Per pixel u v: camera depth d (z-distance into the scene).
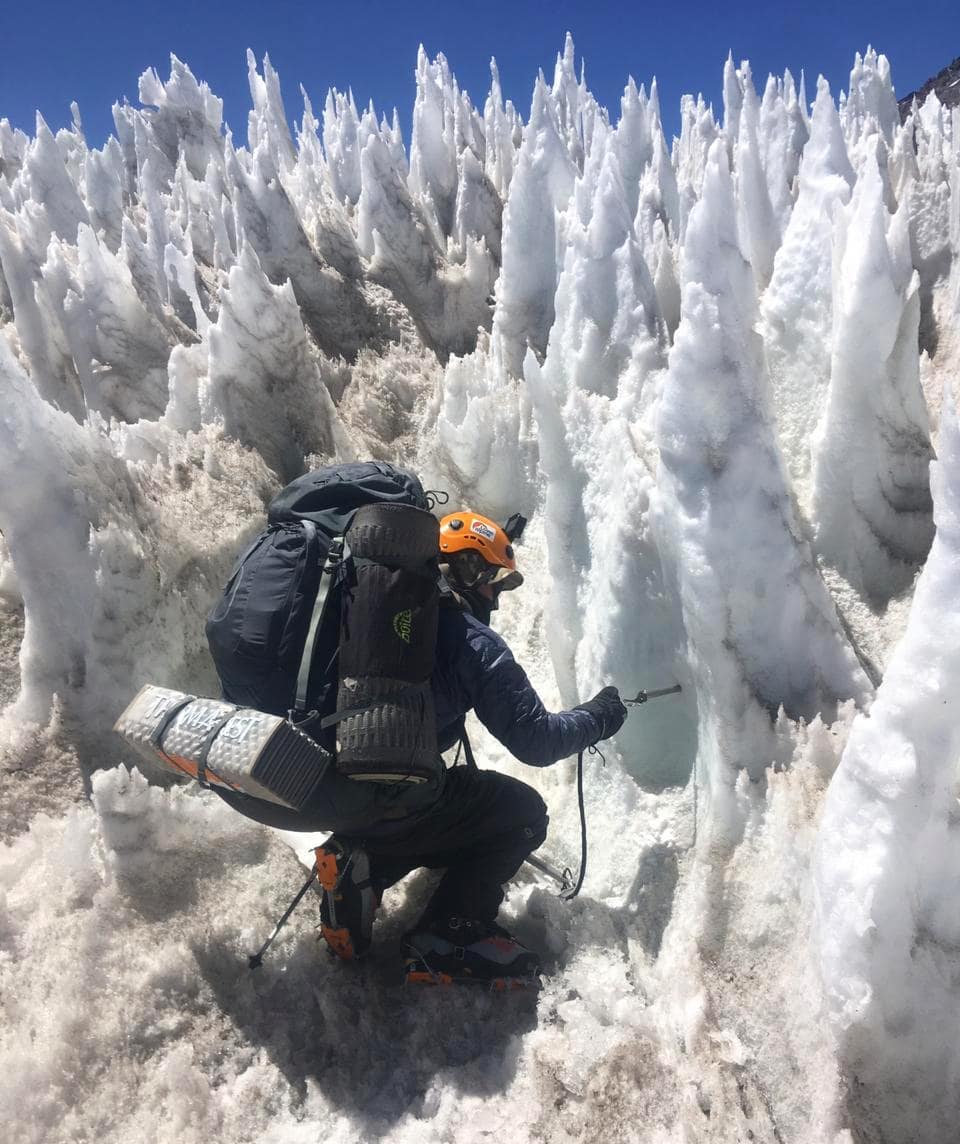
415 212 5.18
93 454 2.72
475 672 2.09
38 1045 1.92
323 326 4.92
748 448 1.96
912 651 1.47
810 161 2.97
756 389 2.01
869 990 1.53
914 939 1.54
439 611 2.11
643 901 2.21
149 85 8.99
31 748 2.64
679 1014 1.87
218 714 1.91
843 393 2.26
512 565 2.39
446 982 2.14
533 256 3.95
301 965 2.21
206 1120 1.87
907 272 2.21
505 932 2.22
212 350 3.71
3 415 2.48
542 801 2.37
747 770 1.98
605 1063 1.83
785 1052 1.73
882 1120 1.61
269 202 4.84
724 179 2.22
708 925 1.93
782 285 2.62
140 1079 1.94
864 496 2.31
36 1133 1.82
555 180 4.51
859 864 1.52
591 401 2.71
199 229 6.77
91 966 2.08
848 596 2.34
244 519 3.39
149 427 3.69
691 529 2.00
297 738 1.85
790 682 2.00
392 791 2.03
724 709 2.00
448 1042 2.02
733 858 1.96
